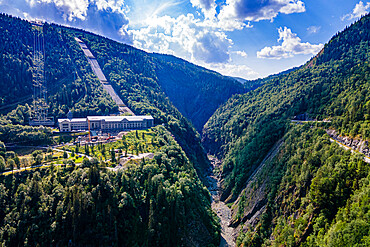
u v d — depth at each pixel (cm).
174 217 13712
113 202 13000
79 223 11888
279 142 19162
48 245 11488
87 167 15300
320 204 11025
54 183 13812
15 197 12662
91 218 12219
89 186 13375
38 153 17462
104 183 13575
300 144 15638
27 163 15962
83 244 11719
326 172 11469
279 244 12212
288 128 19638
